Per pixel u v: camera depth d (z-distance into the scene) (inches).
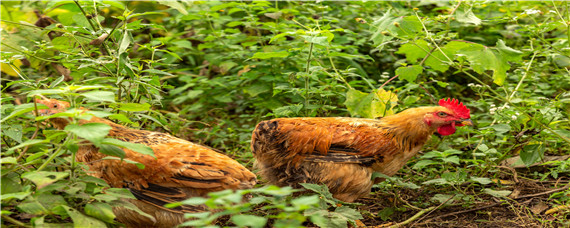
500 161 200.1
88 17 186.2
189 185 135.8
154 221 133.1
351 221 141.9
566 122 200.4
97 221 117.2
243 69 286.4
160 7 325.7
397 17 207.9
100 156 140.5
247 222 89.6
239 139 245.9
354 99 203.6
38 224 111.9
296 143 164.2
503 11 323.6
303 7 295.3
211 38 280.7
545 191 186.7
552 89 264.8
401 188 194.9
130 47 208.8
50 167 139.7
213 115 288.2
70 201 131.8
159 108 295.1
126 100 189.2
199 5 309.6
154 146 141.5
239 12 330.0
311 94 220.5
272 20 324.5
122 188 131.1
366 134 167.8
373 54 301.4
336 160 165.5
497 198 182.9
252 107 274.4
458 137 230.2
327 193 148.5
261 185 185.0
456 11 206.1
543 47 269.7
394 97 208.1
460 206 181.0
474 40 309.3
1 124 147.8
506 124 188.5
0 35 195.5
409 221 166.2
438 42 216.4
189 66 339.9
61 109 142.6
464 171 187.6
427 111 170.7
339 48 238.7
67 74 243.8
